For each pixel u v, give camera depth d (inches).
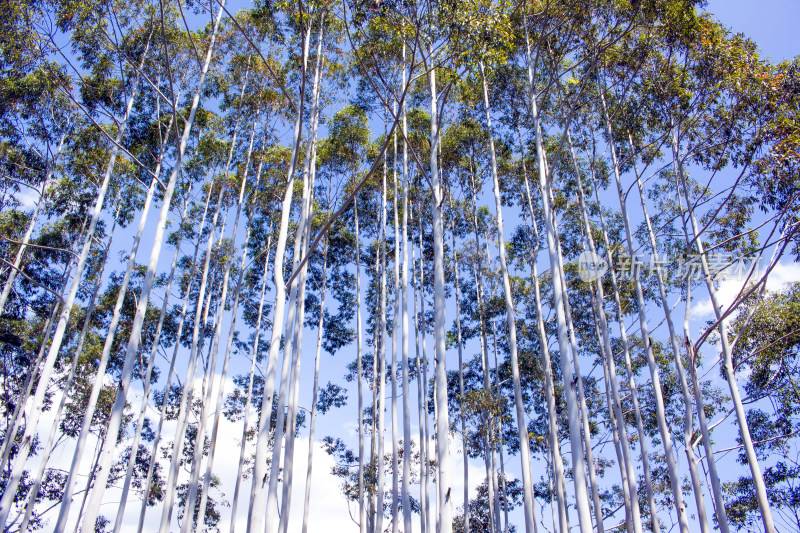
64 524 339.3
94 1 462.0
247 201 669.9
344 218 716.7
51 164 581.3
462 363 629.3
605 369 561.3
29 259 619.8
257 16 522.0
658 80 462.3
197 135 624.7
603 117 527.2
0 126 570.3
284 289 340.2
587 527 276.2
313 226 666.8
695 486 381.1
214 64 594.6
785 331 477.1
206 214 688.4
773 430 547.2
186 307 623.5
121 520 471.2
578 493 285.3
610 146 505.0
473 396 532.1
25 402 545.0
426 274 733.3
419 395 573.6
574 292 639.1
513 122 581.3
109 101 571.2
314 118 459.5
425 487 514.6
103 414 644.1
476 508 741.3
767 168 402.9
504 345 687.1
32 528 620.4
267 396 311.6
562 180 629.6
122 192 634.8
